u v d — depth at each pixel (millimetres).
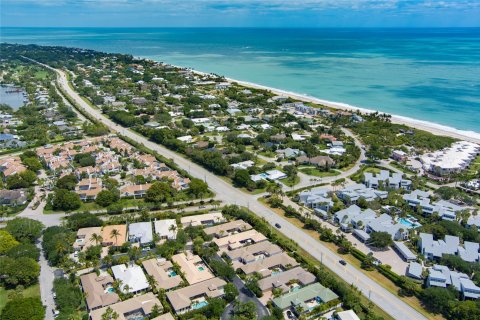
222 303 128000
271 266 150000
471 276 144125
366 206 198500
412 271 146375
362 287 140625
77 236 165250
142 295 131625
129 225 175000
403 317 126250
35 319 116562
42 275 143500
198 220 180500
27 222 165750
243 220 184875
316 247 165250
